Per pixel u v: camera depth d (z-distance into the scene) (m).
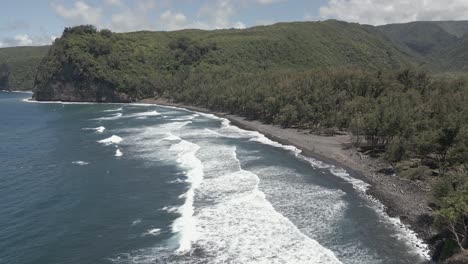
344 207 44.88
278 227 39.44
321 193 49.56
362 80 103.75
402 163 60.25
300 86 110.31
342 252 34.88
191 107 158.12
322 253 34.38
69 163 66.12
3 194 51.16
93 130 100.50
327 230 39.12
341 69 126.00
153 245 36.72
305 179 55.47
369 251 34.97
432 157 61.94
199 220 41.34
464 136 52.72
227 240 36.94
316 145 77.06
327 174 57.84
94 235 39.25
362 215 42.59
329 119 88.94
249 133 93.88
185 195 49.38
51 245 37.34
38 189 53.09
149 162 65.50
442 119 65.44
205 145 79.12
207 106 152.75
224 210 43.84
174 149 74.88
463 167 46.94
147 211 44.78
